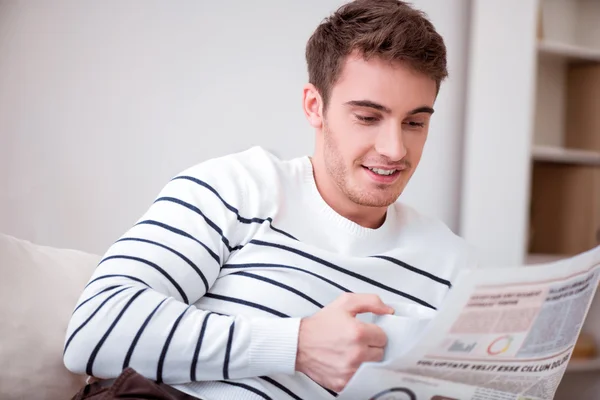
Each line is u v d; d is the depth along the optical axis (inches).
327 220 43.6
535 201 114.7
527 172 106.0
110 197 84.4
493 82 104.8
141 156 86.4
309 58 45.0
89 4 83.3
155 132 87.3
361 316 38.4
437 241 46.5
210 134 91.0
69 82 82.2
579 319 36.4
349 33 41.0
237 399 36.8
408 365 31.3
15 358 38.6
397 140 40.1
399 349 35.1
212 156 91.1
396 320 35.6
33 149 80.2
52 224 81.1
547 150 107.2
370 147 40.7
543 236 114.2
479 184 104.7
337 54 41.5
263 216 42.1
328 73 42.3
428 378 32.4
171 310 35.5
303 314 40.4
